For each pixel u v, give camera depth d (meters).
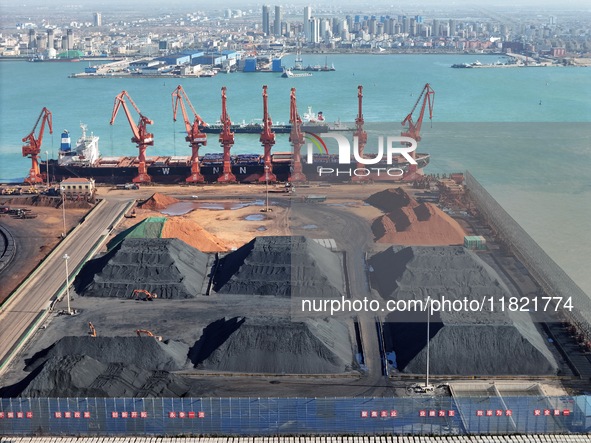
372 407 70.69
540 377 78.50
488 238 105.75
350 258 104.62
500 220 111.62
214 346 83.12
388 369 80.12
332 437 66.94
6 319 94.44
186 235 121.81
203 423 68.50
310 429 68.00
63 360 75.81
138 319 93.56
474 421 68.75
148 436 67.31
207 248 120.31
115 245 119.81
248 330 82.75
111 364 77.25
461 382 77.62
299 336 81.88
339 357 81.12
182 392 74.94
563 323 89.00
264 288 100.56
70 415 68.69
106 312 96.00
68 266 114.25
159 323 92.31
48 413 69.06
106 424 68.25
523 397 71.88
